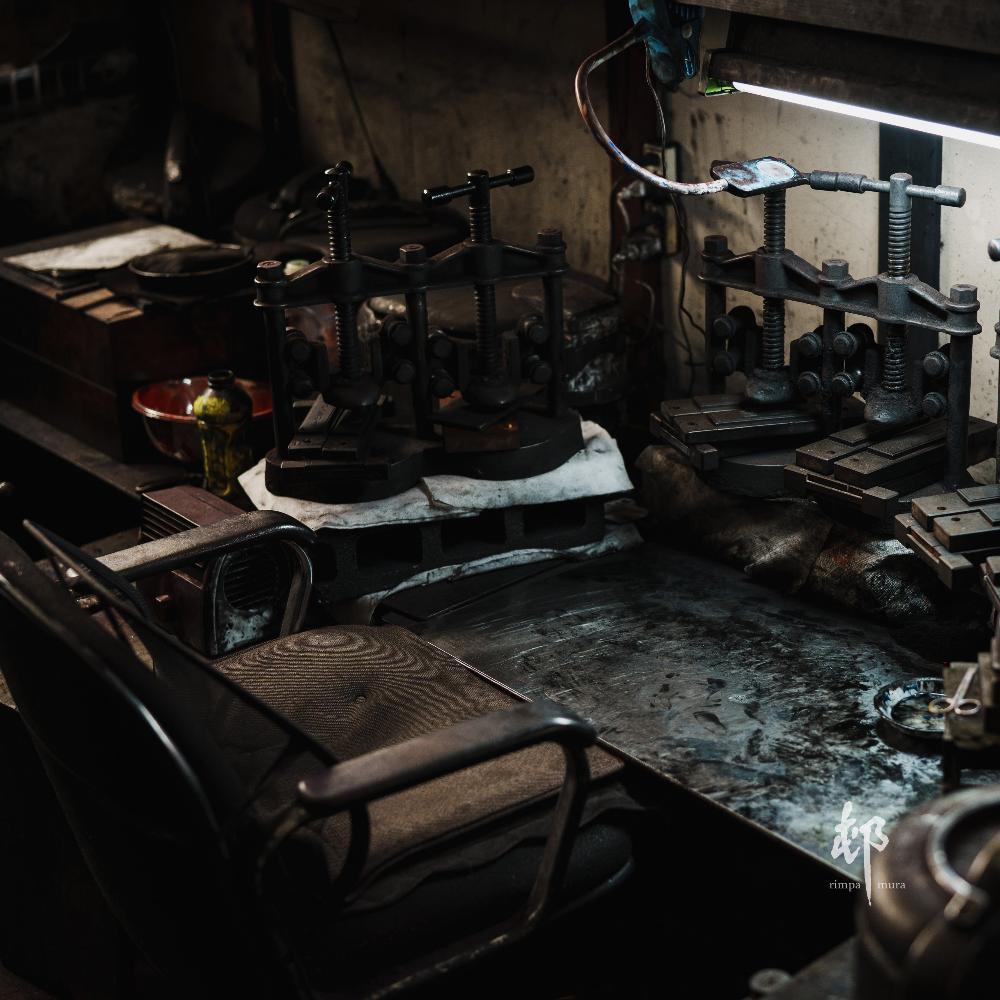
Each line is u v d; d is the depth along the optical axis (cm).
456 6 410
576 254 405
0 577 199
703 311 370
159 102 518
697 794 242
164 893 208
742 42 273
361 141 462
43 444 430
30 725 219
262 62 478
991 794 172
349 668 260
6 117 490
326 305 390
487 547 319
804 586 295
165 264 400
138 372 404
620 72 367
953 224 309
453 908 216
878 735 253
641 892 281
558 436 317
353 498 307
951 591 278
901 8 238
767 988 198
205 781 191
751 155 345
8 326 446
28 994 306
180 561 256
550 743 236
